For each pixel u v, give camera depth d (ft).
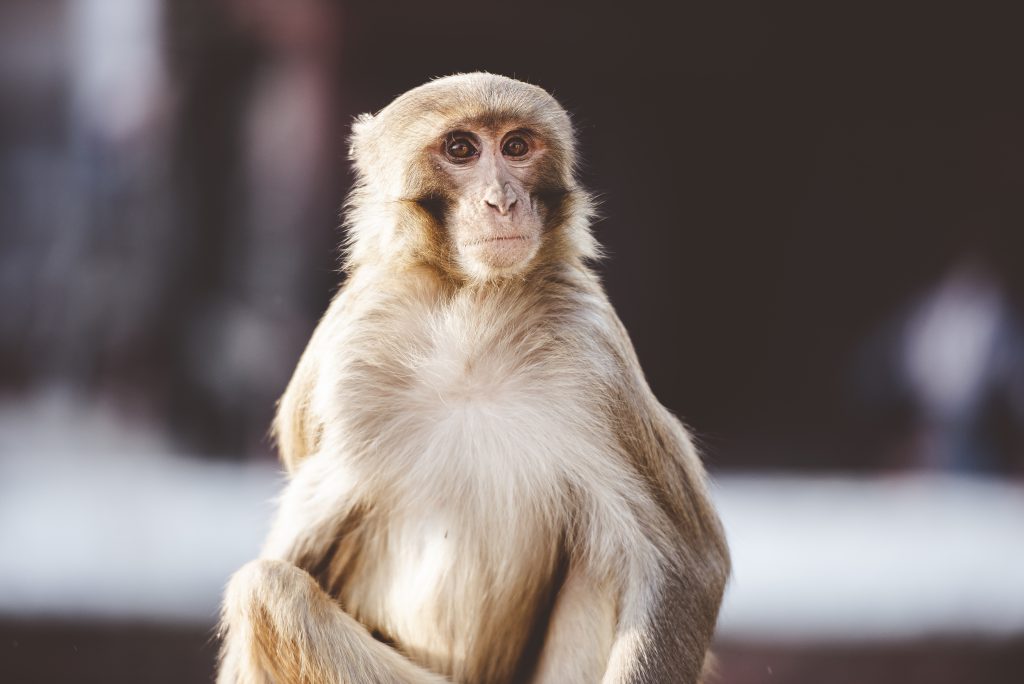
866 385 148.46
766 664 66.08
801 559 80.38
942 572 76.18
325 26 132.05
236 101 131.85
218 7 129.49
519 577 40.04
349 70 134.10
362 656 38.14
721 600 41.27
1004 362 116.37
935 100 150.41
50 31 135.74
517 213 38.60
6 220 133.80
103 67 133.08
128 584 70.08
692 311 156.56
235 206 130.52
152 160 130.11
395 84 135.74
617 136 149.28
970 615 70.54
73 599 67.62
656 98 149.18
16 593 67.56
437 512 39.96
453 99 39.04
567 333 39.60
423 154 39.47
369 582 41.75
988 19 145.48
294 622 37.88
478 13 136.26
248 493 95.25
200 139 131.13
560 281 40.22
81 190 130.41
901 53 148.25
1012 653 68.13
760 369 156.76
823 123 152.15
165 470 103.91
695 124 151.12
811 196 154.51
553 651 39.70
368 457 39.99
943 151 151.64
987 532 88.12
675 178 152.35
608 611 39.63
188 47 131.03
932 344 120.37
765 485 116.47
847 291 154.51
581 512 39.81
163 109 130.52
